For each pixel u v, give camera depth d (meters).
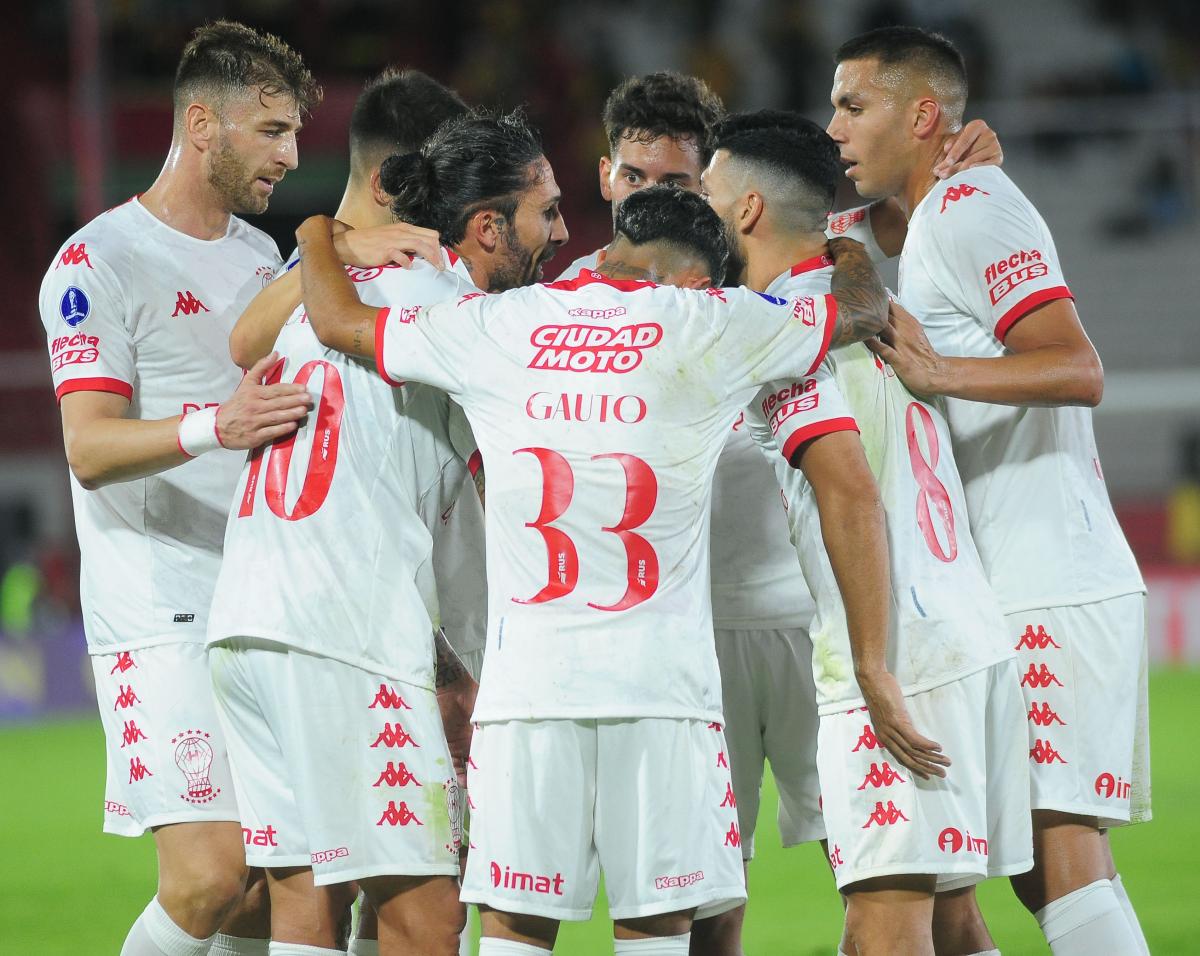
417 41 69.88
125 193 65.12
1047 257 12.43
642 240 11.55
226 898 13.36
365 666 11.59
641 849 10.90
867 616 11.16
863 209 15.96
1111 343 68.62
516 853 10.89
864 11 73.25
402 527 11.86
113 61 67.00
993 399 11.91
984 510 12.85
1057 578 12.64
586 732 10.90
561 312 11.16
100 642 13.85
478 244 12.40
